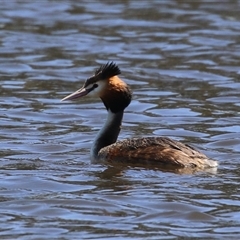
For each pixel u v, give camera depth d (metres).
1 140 17.02
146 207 12.54
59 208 12.51
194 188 13.45
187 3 35.78
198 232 11.53
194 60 25.92
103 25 31.36
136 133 17.78
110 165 14.84
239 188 13.44
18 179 14.04
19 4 35.06
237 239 11.23
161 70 24.66
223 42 28.50
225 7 34.81
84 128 18.31
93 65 25.14
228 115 19.56
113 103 15.69
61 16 32.88
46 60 25.80
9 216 12.19
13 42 28.28
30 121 18.88
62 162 15.25
